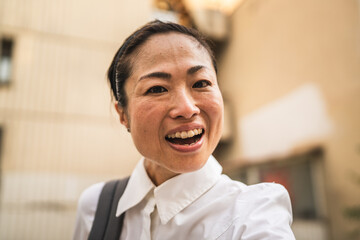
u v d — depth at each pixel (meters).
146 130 0.51
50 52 4.31
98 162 4.17
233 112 6.58
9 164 3.79
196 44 0.56
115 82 0.67
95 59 4.52
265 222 0.49
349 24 3.82
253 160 5.58
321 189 4.01
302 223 4.20
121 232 0.65
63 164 4.00
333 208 3.79
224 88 6.99
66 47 4.41
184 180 0.60
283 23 5.24
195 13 6.62
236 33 6.74
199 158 0.51
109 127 4.34
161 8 6.43
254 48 6.03
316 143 4.20
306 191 4.29
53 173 3.93
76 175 4.02
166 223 0.58
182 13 6.68
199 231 0.56
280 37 5.29
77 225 0.78
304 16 4.70
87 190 0.82
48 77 4.22
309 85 4.47
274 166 5.04
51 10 4.46
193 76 0.52
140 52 0.55
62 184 3.93
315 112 4.30
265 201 0.54
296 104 4.70
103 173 4.16
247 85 6.17
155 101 0.51
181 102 0.49
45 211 3.78
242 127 6.17
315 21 4.46
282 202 0.55
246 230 0.49
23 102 4.03
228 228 0.53
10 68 4.11
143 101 0.52
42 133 4.01
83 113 4.26
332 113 3.97
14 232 3.60
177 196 0.59
